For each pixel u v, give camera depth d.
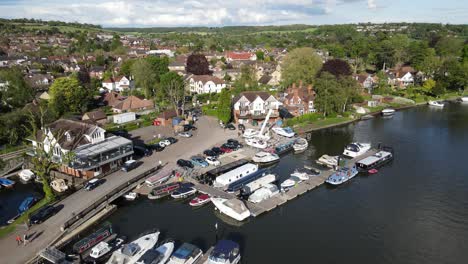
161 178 65.50
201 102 138.50
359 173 75.06
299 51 152.25
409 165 78.88
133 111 119.94
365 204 61.62
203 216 56.84
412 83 180.38
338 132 104.50
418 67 187.88
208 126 104.19
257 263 45.75
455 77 160.88
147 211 57.88
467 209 60.03
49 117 95.31
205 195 60.38
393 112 127.38
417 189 67.25
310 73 146.88
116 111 119.44
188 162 72.38
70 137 70.06
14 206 59.53
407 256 47.97
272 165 78.50
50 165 60.12
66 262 42.28
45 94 128.88
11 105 109.50
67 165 65.50
